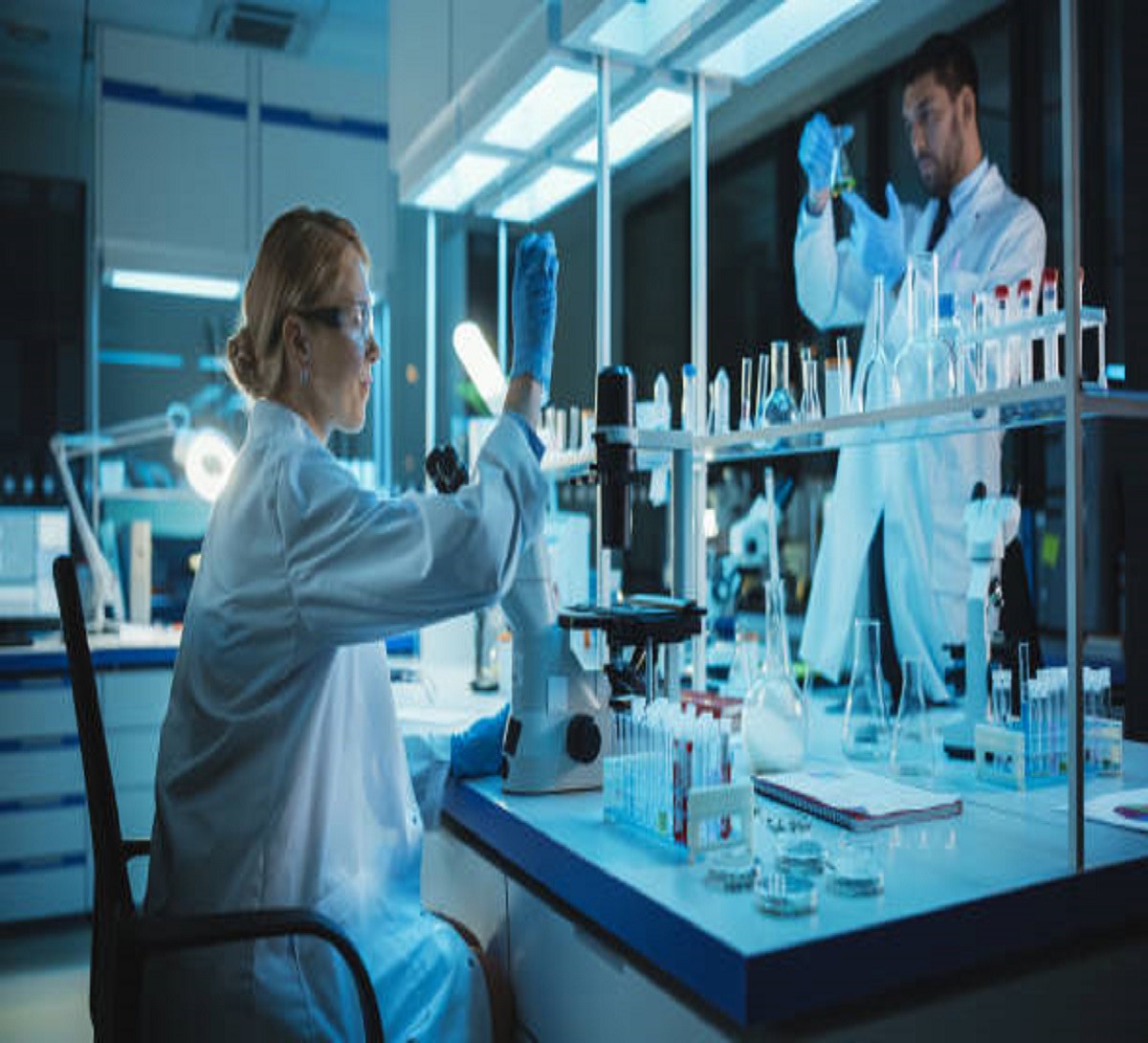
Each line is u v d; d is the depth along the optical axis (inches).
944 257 117.8
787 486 139.6
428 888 65.4
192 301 196.1
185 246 154.6
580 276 185.2
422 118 102.9
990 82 117.1
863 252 128.2
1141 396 41.8
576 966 45.4
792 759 55.4
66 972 108.0
